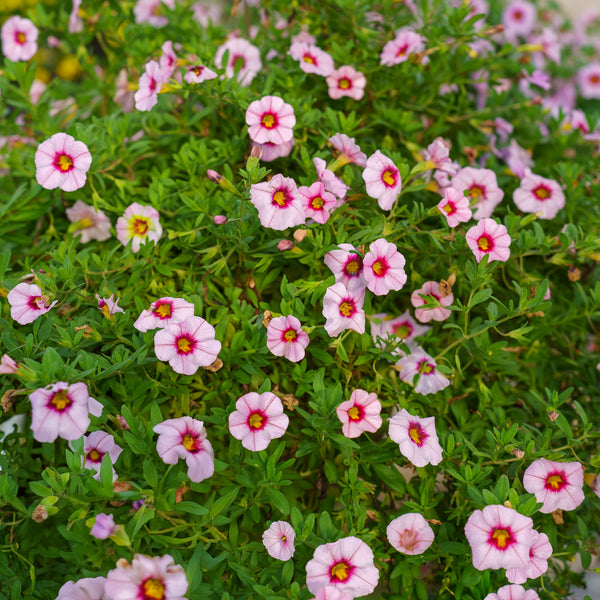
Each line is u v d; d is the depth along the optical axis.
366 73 0.58
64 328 0.47
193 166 0.53
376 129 0.58
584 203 0.58
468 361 0.53
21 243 0.55
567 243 0.51
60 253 0.50
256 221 0.49
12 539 0.45
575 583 0.53
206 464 0.45
